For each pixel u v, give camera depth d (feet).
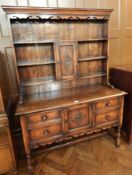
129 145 6.99
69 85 7.09
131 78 6.56
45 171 5.80
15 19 5.57
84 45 6.91
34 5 6.32
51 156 6.58
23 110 5.04
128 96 6.84
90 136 7.47
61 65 6.28
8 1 6.02
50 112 5.32
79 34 6.73
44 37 6.28
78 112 5.71
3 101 5.12
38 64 6.05
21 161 6.39
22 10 5.19
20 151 6.78
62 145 6.97
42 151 6.68
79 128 5.92
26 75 6.45
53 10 5.51
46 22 6.14
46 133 5.48
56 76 6.34
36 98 6.06
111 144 7.12
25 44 6.08
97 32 6.98
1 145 5.22
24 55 6.22
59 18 5.78
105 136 7.72
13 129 7.00
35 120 5.21
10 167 5.56
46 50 6.44
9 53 6.47
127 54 8.73
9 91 6.79
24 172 5.83
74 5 6.84
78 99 5.74
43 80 6.59
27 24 5.94
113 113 6.33
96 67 7.44
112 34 8.02
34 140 5.40
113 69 7.70
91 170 5.74
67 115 5.57
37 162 6.27
